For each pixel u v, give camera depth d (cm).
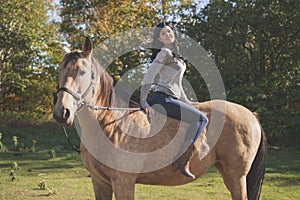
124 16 1585
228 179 487
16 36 1773
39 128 1702
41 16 1936
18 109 2002
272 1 1330
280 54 1402
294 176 855
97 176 439
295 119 1264
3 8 1762
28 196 694
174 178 459
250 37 1390
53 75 1917
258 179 504
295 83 1322
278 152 1235
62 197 688
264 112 1269
